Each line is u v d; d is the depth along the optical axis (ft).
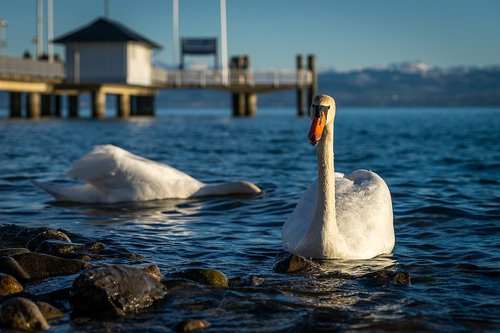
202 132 116.47
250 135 108.99
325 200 26.58
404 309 21.57
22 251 26.50
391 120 218.59
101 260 26.86
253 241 30.68
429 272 25.58
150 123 149.18
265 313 21.21
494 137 107.24
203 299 22.30
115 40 155.12
